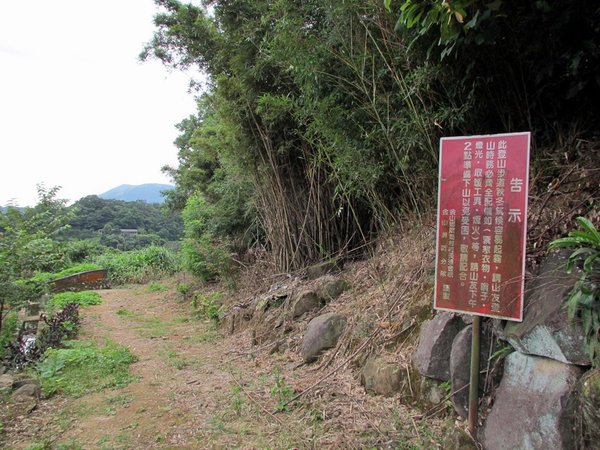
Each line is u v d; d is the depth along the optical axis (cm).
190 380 449
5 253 588
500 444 228
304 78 409
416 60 331
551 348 218
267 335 539
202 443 308
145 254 1755
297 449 279
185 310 911
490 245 240
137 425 347
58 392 426
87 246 1895
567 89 279
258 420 334
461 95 320
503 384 245
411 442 265
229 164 738
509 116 316
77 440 325
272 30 482
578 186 271
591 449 189
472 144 247
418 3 255
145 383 450
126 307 1007
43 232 657
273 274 686
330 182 573
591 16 235
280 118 530
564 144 299
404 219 469
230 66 562
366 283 503
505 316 234
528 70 291
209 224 959
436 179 375
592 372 195
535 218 276
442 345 293
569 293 212
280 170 627
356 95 388
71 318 723
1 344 578
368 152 392
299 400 355
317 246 624
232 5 541
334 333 438
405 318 368
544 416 210
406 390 312
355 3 350
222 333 653
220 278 920
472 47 276
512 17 256
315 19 428
